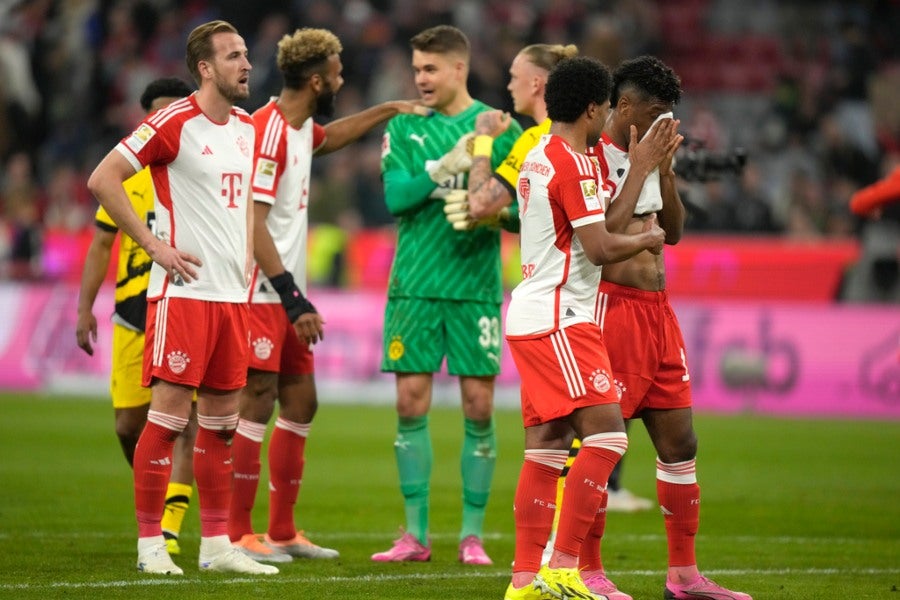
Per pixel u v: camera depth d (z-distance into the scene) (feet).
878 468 132.05
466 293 81.00
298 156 79.15
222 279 69.51
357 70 247.50
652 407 66.03
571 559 61.26
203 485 71.26
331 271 204.95
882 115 249.96
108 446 138.41
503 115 79.61
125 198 66.49
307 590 65.21
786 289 193.77
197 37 68.80
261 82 233.55
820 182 235.40
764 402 187.42
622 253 59.82
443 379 198.49
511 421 173.37
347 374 197.67
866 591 68.85
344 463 130.31
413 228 82.02
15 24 264.31
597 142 65.77
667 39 284.41
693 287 195.83
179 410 69.15
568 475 61.36
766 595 67.21
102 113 258.16
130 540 82.12
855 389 184.44
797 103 249.75
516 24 253.03
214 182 68.95
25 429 151.94
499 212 77.97
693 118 249.75
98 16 264.31
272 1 258.78
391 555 78.43
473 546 78.54
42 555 75.41
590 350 61.21
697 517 66.13
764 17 285.43
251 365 77.30
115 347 82.12
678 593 65.82
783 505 107.65
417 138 83.05
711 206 213.25
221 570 71.00
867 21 270.87
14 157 252.42
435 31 83.30
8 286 206.28
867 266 192.24
